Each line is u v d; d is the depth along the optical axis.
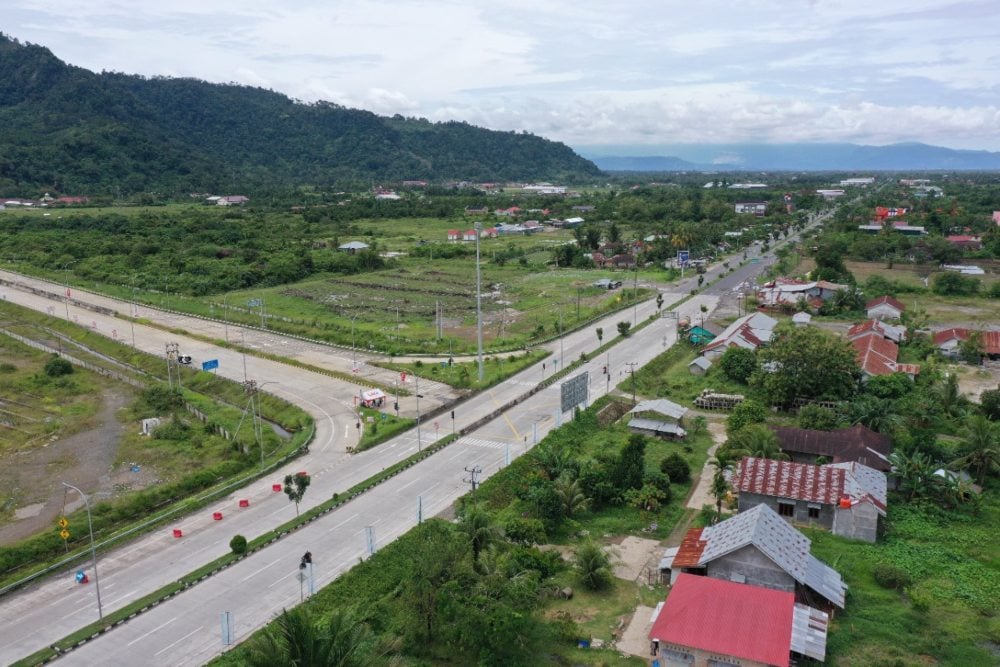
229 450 94.12
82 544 71.25
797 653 48.12
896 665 48.12
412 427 97.94
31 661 50.78
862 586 58.56
